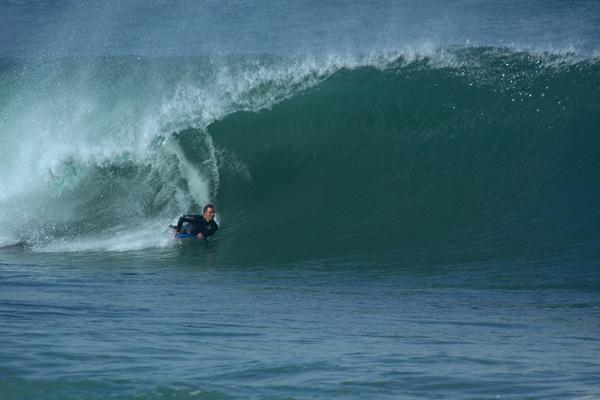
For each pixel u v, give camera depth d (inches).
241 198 2357.3
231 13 5206.7
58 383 714.8
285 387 728.3
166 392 703.1
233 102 2687.0
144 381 730.8
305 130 2566.4
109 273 1786.4
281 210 2290.8
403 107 2603.3
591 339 1085.8
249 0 5575.8
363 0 5403.5
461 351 935.0
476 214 2159.2
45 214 2336.4
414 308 1391.5
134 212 2324.1
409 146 2485.2
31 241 2180.1
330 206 2285.9
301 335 1048.8
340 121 2578.7
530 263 1829.5
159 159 2501.2
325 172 2432.3
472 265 1839.3
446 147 2456.9
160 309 1258.6
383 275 1776.6
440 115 2566.4
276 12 5172.2
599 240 1945.1
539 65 2699.3
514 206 2176.4
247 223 2239.2
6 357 790.5
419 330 1142.3
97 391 700.7
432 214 2186.3
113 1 5733.3
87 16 5408.5
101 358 808.9
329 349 927.7
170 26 4970.5
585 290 1592.0
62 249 2108.8
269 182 2409.0
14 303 1213.7
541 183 2267.5
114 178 2455.7
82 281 1640.0
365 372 788.6
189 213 2315.5
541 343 1040.2
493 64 2719.0
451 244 2004.2
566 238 1972.2
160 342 924.0
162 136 2559.1
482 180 2315.5
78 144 2566.4
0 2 6018.7
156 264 1916.8
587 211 2107.5
